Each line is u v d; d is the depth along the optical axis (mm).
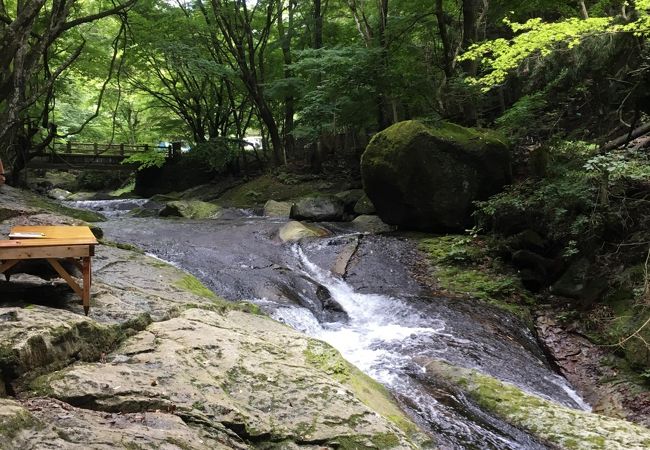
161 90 23734
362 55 14195
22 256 3959
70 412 2707
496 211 9297
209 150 20219
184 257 8922
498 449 4301
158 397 3090
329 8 20625
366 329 6945
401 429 3969
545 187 8516
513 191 9570
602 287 7359
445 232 10594
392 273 8930
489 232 9812
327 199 13711
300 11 21688
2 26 9523
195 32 18953
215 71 18047
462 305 7688
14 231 4613
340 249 9805
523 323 7449
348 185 17172
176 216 14781
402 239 10312
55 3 9047
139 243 9688
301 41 21328
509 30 16078
